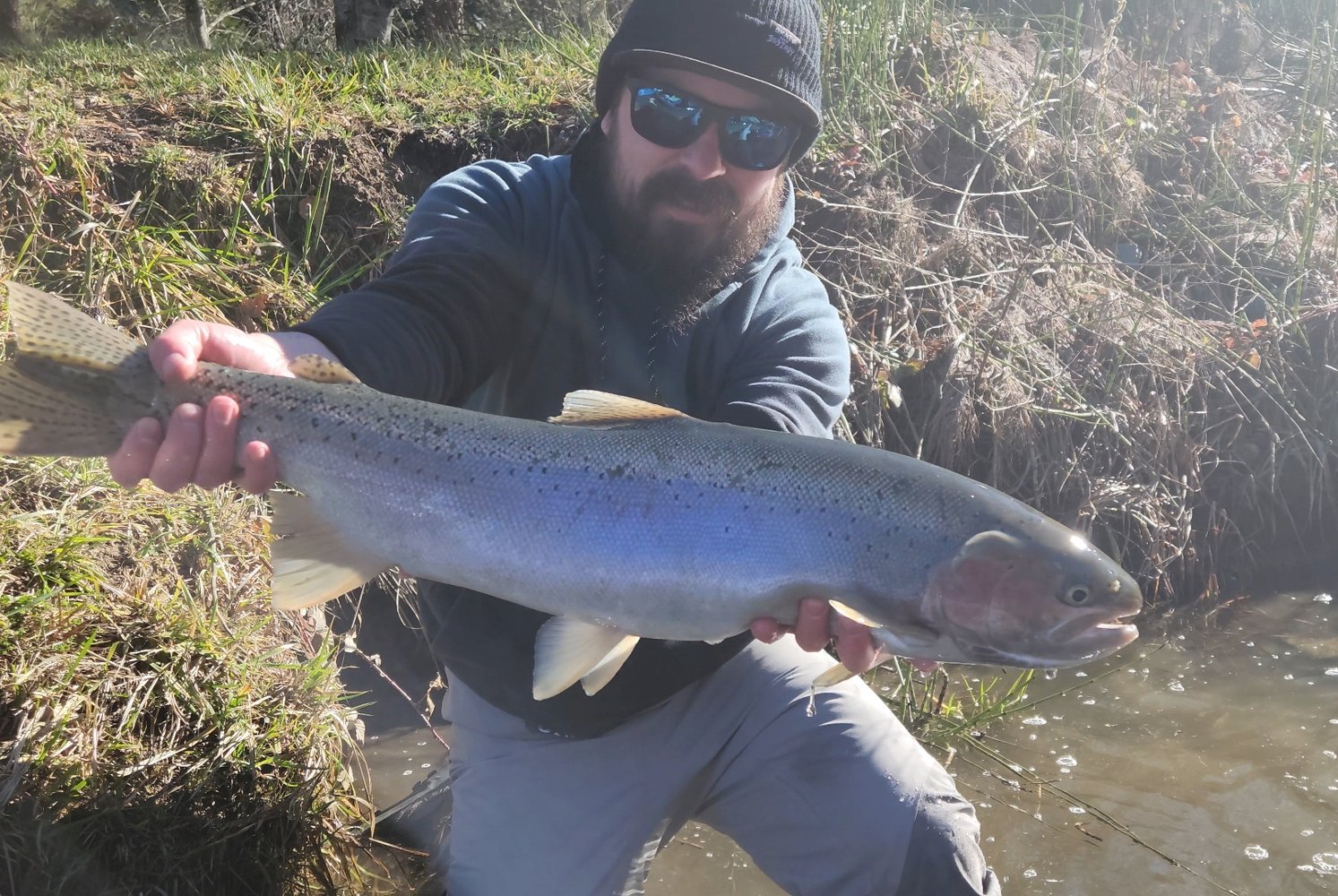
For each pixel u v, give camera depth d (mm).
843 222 1793
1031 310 1821
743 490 770
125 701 965
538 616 950
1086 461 1683
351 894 1029
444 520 774
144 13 4488
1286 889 1061
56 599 988
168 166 1500
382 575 1377
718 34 946
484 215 994
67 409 717
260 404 753
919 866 904
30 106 1514
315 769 1028
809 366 995
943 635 767
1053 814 1166
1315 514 1763
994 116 2076
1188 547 1651
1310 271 2010
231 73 1730
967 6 2631
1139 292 1908
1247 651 1488
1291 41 2928
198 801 953
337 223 1588
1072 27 2602
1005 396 1660
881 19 2055
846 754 943
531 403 1006
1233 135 2354
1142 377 1771
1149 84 2457
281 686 1062
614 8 2404
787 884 985
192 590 1106
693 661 950
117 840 903
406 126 1690
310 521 785
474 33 2904
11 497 1084
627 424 792
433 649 1034
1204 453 1742
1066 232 2027
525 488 773
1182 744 1282
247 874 970
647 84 956
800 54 976
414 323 878
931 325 1740
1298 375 1829
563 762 987
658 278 999
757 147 974
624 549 768
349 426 771
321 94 1740
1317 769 1229
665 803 983
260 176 1574
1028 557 748
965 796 1193
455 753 1054
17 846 858
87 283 1348
